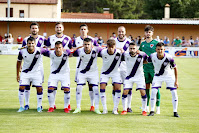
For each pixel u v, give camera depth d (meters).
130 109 12.95
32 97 15.86
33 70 12.71
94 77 12.71
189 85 20.39
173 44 51.59
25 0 69.00
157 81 12.23
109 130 9.94
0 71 27.05
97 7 104.75
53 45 13.84
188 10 82.75
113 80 12.57
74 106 13.98
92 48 12.50
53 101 12.81
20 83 12.67
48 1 68.94
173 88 12.05
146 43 13.38
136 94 17.06
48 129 10.00
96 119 11.40
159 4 86.75
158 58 11.92
